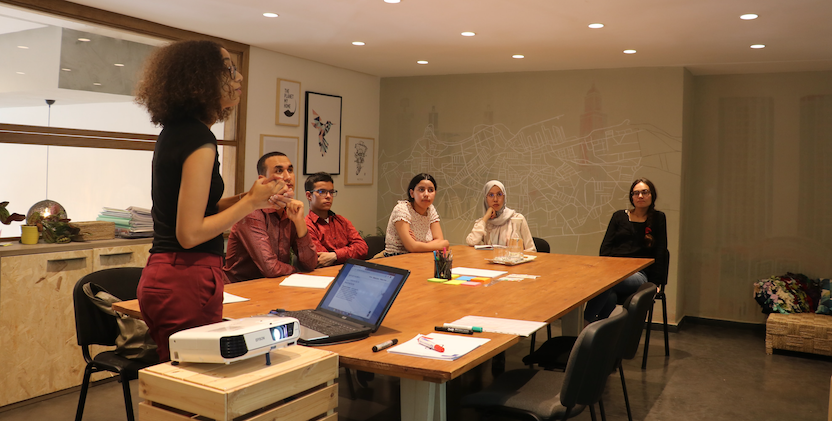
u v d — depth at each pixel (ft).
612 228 15.40
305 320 6.25
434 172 20.52
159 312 5.06
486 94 19.63
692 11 11.62
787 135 17.71
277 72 16.87
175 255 5.06
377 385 12.05
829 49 14.79
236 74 5.27
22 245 11.12
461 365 4.94
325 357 4.86
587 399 6.38
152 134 14.05
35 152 12.05
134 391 11.56
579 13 11.96
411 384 5.57
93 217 13.23
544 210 19.02
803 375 13.41
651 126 17.57
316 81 18.29
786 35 13.44
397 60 17.71
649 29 13.15
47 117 11.99
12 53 11.35
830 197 17.31
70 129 12.39
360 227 20.72
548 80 18.79
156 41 13.87
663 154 17.46
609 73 18.02
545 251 15.28
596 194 18.33
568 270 10.85
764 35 13.47
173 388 4.29
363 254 12.51
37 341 11.08
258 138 16.44
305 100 17.94
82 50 12.52
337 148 19.30
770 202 17.98
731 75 18.24
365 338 5.82
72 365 11.62
